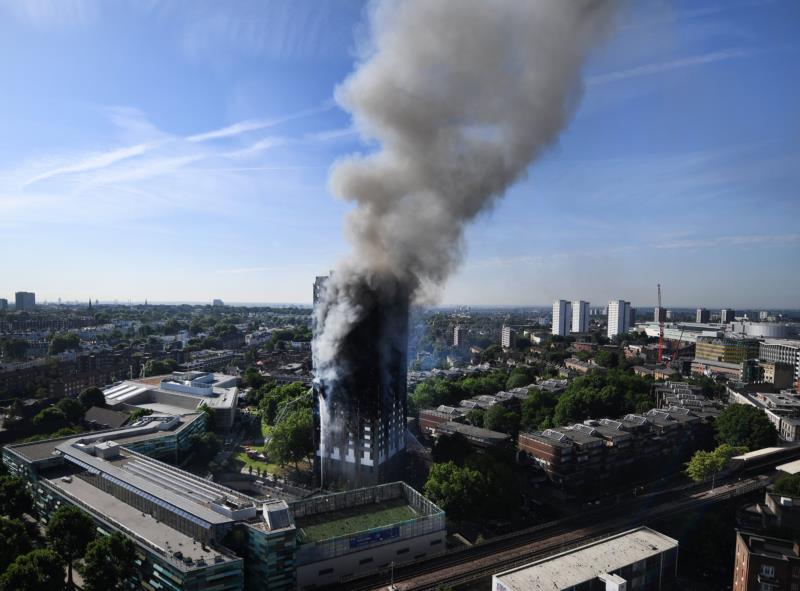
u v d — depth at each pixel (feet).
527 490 474.08
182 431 524.52
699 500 422.82
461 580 302.45
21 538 299.58
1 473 402.31
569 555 290.35
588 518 392.88
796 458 524.93
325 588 297.53
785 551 299.79
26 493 368.68
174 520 310.24
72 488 371.56
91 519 310.45
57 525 297.12
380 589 292.40
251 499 323.37
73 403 652.07
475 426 604.49
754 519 386.11
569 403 620.49
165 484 355.15
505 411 598.75
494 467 409.69
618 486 490.90
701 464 457.27
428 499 383.86
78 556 299.38
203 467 532.73
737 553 310.86
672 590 299.17
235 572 268.62
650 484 499.51
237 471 531.50
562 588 260.01
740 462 490.49
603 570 276.62
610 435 499.92
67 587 291.99
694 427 576.20
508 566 318.24
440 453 486.38
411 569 316.40
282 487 462.19
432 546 353.31
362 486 451.12
